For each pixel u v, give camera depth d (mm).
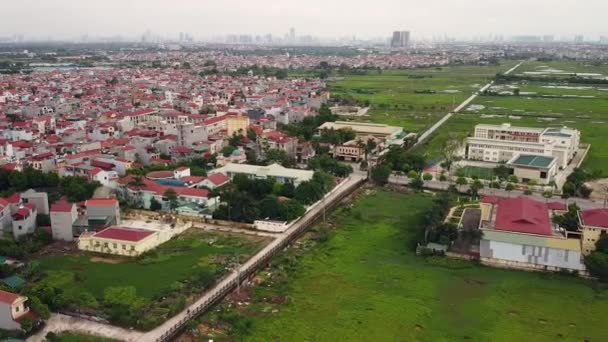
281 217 167500
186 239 155625
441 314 114188
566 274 134375
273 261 140625
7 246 142125
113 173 192000
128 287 119875
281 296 121438
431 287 126812
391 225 169875
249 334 105125
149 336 103562
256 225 164125
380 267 138000
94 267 136125
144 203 181375
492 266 139875
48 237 153000
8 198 163875
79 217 160625
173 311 111750
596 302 119500
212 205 178500
